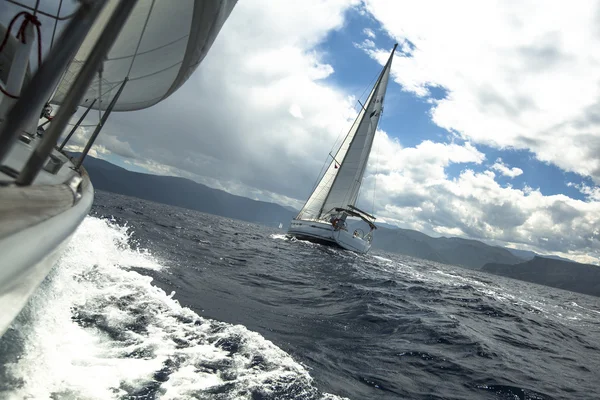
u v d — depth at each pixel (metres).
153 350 3.93
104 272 6.16
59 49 0.98
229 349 4.56
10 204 1.01
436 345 7.42
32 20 1.25
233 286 9.09
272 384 3.91
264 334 5.58
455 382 5.55
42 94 0.97
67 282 5.03
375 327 8.05
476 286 32.75
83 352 3.41
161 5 3.51
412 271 34.53
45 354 3.04
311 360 4.99
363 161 34.94
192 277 8.50
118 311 4.70
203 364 3.94
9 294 1.29
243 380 3.83
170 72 4.13
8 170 1.43
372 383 4.79
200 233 22.50
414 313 10.51
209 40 3.42
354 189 35.09
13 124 0.95
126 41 3.85
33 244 1.13
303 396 3.84
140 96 4.62
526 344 9.94
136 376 3.31
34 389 2.54
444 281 29.92
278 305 8.27
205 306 6.21
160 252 10.70
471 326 10.54
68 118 1.17
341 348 6.00
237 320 5.96
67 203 1.66
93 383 2.94
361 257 32.88
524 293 43.34
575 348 11.29
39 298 3.87
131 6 1.13
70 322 3.97
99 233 9.73
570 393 6.12
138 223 16.77
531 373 6.84
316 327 7.04
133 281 6.14
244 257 15.85
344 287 13.32
